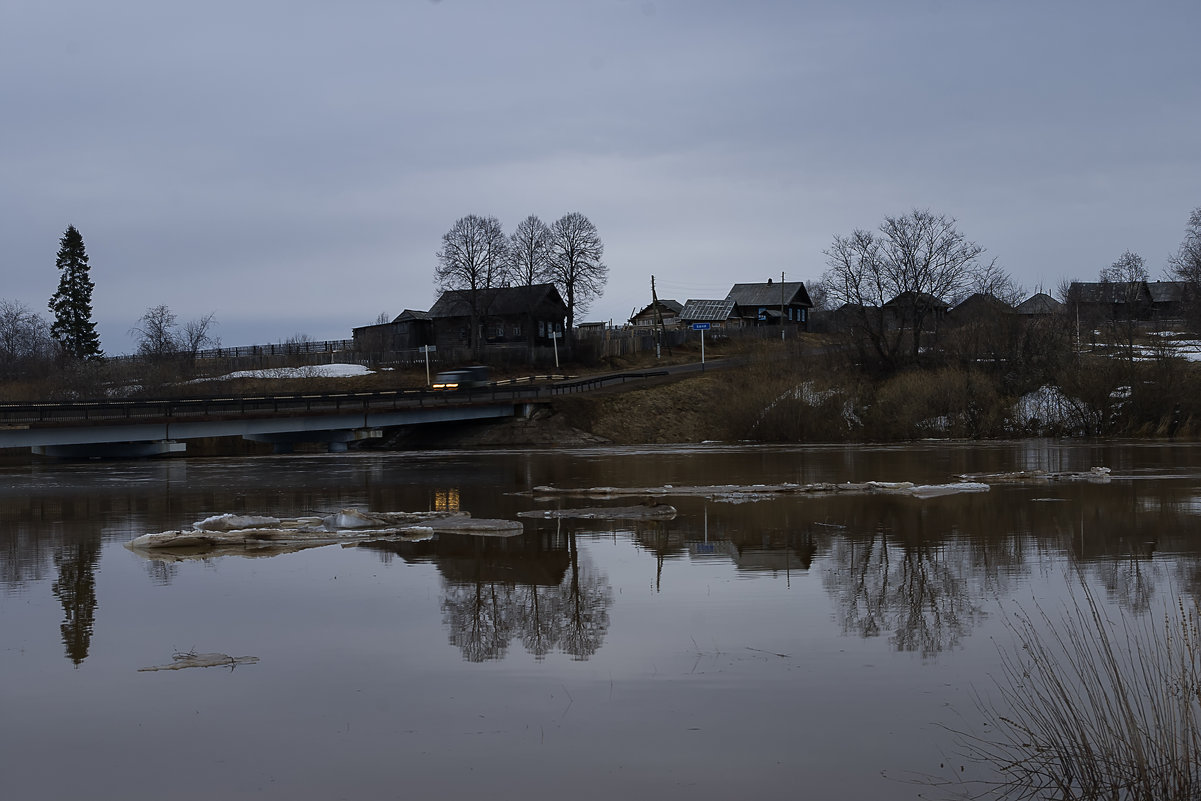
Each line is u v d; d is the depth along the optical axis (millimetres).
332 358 103875
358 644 14133
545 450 65500
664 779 9312
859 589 17422
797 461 51062
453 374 85188
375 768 9672
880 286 82188
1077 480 37875
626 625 15055
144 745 10352
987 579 18109
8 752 10203
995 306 80312
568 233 107125
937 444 65625
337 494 36562
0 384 86938
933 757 9633
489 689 12023
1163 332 94938
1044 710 10570
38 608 16547
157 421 56656
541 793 9047
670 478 42000
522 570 19719
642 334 114438
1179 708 9094
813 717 10852
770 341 101188
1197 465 45219
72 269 108062
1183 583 17406
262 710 11359
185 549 22875
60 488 39406
